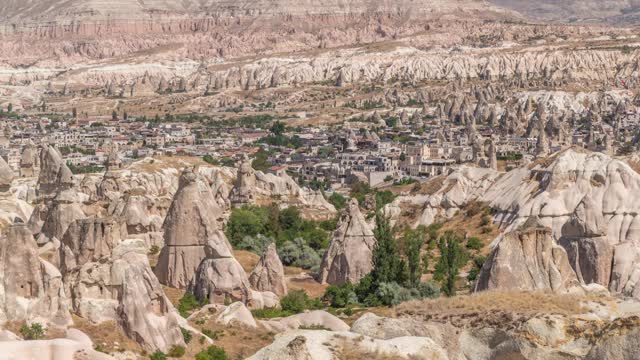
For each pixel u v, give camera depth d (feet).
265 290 389.39
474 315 235.20
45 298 265.75
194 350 282.36
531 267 305.73
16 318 260.42
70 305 279.08
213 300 355.15
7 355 240.94
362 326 230.27
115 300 280.31
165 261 394.11
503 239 309.01
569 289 300.40
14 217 429.38
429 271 450.71
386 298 383.04
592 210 388.37
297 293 376.68
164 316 281.95
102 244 299.38
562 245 393.09
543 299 244.42
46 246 314.14
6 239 264.72
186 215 393.29
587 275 385.70
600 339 219.82
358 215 437.99
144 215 445.37
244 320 312.71
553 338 224.53
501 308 237.25
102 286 281.54
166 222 396.57
